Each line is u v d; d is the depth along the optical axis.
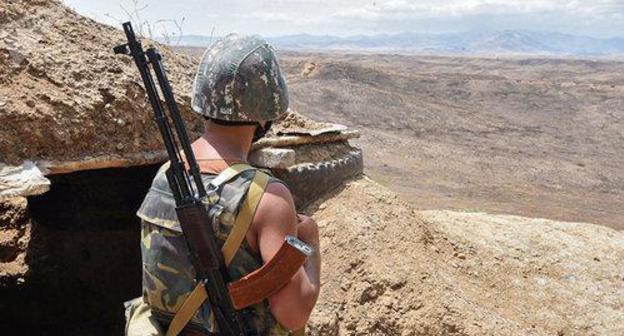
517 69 103.56
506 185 23.83
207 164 2.17
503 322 4.79
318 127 5.82
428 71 89.25
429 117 34.12
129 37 2.24
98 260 5.39
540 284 5.45
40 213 5.53
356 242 4.92
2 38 4.32
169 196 2.18
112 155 4.36
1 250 5.72
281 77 2.33
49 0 4.90
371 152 26.52
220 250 2.08
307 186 5.08
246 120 2.21
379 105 34.81
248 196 2.08
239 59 2.22
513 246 5.88
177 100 4.75
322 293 4.68
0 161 3.87
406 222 5.33
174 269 2.14
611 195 23.95
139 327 2.21
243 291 2.05
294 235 2.14
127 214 5.18
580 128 37.94
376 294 4.69
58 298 5.41
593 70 104.88
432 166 25.53
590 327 5.09
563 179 25.62
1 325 5.26
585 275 5.68
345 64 48.38
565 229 6.43
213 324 2.11
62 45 4.60
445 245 5.55
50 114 4.09
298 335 2.26
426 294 4.71
